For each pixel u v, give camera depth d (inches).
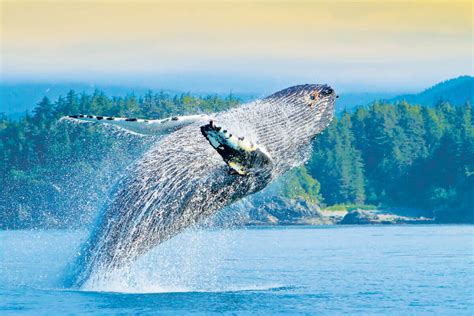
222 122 3836.1
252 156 3351.4
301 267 5418.3
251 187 3966.5
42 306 3567.9
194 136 3868.1
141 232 3905.0
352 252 6988.2
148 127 3499.0
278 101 4020.7
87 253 3993.6
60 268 4980.3
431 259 6122.1
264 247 7834.6
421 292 4151.1
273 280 4655.5
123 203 3890.3
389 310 3602.4
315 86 4116.6
